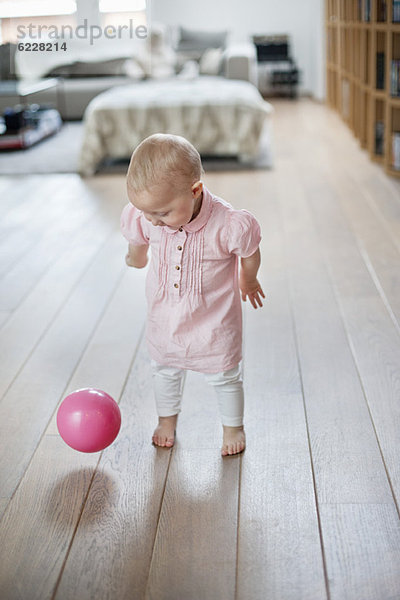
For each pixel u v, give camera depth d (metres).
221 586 1.23
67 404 1.55
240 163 5.06
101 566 1.28
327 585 1.22
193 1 8.94
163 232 1.47
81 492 1.51
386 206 3.74
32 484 1.54
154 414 1.82
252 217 1.46
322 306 2.47
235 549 1.32
